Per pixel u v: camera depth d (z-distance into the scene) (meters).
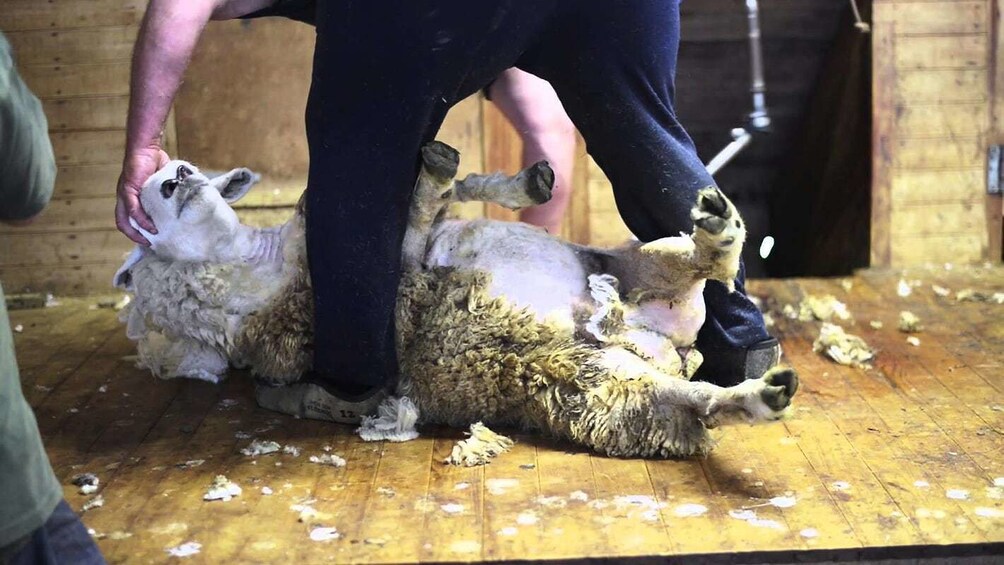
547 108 3.51
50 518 1.89
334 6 2.49
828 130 5.04
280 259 2.86
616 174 2.75
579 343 2.61
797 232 5.53
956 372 3.15
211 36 4.34
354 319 2.65
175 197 2.75
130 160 2.75
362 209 2.58
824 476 2.44
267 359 2.84
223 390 3.14
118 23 4.15
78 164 4.23
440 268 2.74
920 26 4.41
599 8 2.56
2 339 1.80
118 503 2.39
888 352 3.35
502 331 2.62
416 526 2.24
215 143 4.43
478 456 2.56
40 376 3.30
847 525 2.20
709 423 2.45
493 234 2.74
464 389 2.67
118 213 2.82
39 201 1.93
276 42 4.35
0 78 1.79
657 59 2.64
